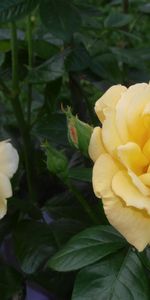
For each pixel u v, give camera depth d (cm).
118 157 36
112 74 63
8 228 58
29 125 66
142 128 38
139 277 43
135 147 36
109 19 70
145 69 66
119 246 44
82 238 45
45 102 67
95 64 64
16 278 55
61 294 55
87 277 43
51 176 69
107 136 37
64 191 69
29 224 57
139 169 38
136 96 38
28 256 54
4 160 42
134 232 37
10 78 66
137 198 36
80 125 41
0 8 52
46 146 44
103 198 36
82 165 65
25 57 68
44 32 67
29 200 65
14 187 60
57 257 43
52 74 60
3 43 67
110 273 43
